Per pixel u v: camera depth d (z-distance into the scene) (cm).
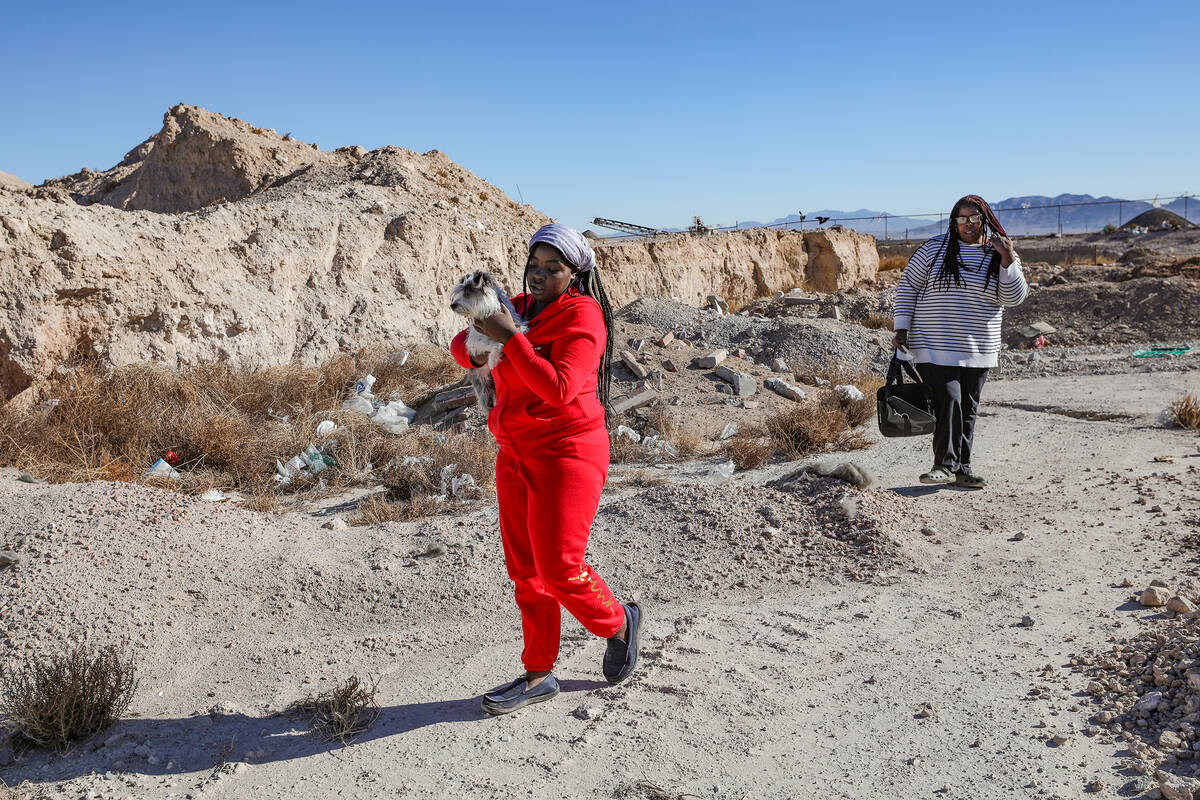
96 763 311
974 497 646
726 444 918
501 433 327
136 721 343
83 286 1019
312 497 737
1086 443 833
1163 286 2098
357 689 369
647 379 1168
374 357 1287
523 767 306
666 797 283
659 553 533
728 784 290
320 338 1352
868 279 3662
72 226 1041
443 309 1619
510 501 339
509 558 349
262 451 825
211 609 447
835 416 939
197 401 947
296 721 346
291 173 2375
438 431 984
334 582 486
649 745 318
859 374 1389
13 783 299
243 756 317
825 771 296
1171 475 671
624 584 501
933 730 319
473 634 439
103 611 425
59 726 320
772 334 1642
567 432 321
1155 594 421
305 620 453
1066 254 5997
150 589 450
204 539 509
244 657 409
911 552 520
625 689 365
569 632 437
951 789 280
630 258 2541
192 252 1205
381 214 1625
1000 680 357
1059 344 1998
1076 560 501
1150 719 314
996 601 448
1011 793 275
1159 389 1217
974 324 654
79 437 796
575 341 310
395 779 301
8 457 766
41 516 504
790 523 559
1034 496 644
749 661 391
